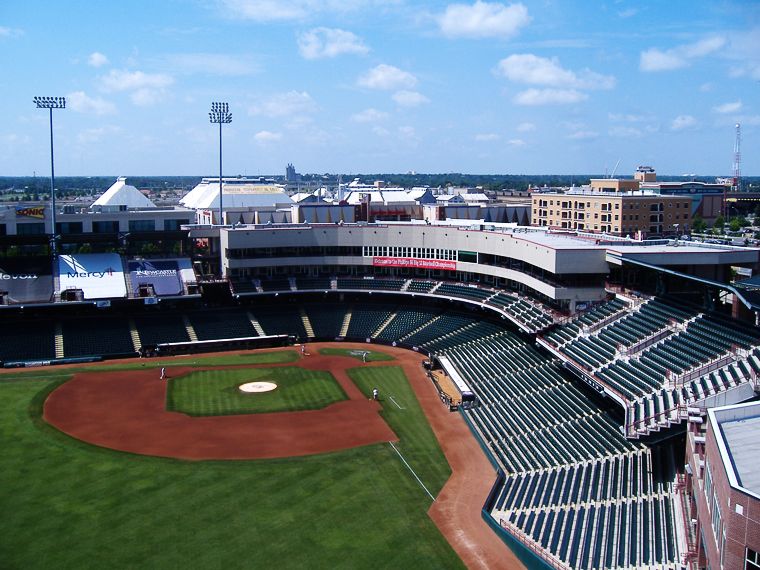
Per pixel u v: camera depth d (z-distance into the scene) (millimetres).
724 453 36562
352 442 68500
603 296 84875
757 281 63406
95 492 56406
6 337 102062
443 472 61312
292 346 110562
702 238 99875
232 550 47438
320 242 119938
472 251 108875
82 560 45906
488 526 51312
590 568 42531
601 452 58750
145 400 81562
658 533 44594
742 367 54875
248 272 119688
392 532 50281
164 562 45781
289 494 56469
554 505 52250
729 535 33188
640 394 57750
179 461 63062
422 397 83688
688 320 68250
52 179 116188
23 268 114625
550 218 197250
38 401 80438
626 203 168750
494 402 77062
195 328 110875
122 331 107625
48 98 113812
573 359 70562
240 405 79938
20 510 53031
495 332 100250
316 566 45562
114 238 120750
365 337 113250
